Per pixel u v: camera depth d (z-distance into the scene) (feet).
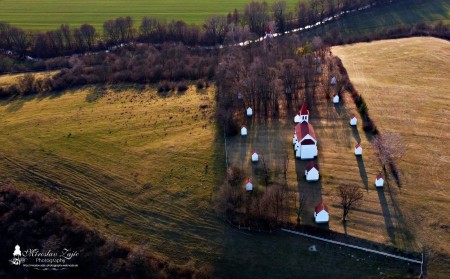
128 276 258.57
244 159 330.54
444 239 255.29
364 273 244.01
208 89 450.30
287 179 305.53
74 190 325.21
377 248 253.44
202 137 362.74
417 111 367.86
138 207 304.09
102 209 306.96
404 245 253.03
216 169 325.01
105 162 346.74
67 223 293.23
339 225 267.80
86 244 279.49
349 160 318.04
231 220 281.13
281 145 341.82
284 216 276.41
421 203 278.67
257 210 277.85
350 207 278.67
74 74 495.41
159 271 259.60
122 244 278.87
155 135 373.81
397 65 446.19
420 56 462.19
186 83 469.16
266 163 323.16
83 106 434.71
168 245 276.62
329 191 293.02
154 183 320.09
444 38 521.65
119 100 442.91
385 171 305.73
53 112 426.92
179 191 310.04
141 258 264.93
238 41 549.54
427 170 303.68
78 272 268.41
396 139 319.68
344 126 356.18
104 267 264.93
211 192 305.73
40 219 296.92
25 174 343.87
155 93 452.76
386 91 398.42
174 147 353.72
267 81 398.01
